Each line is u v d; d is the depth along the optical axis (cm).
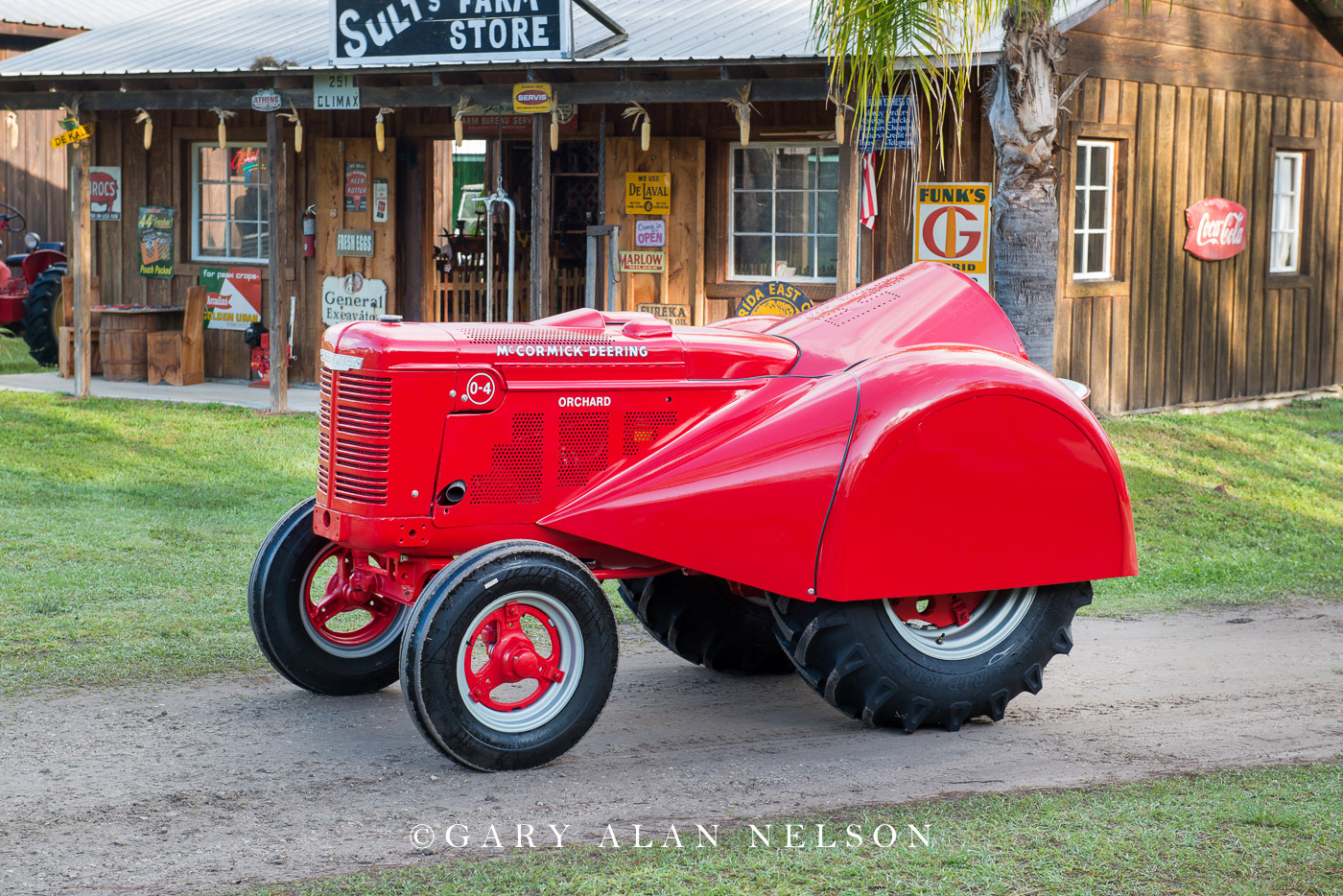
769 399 486
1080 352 1170
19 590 655
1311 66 1353
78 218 1296
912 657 479
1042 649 500
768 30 1077
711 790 426
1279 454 1102
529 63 1046
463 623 429
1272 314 1359
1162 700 536
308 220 1378
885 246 1141
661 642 575
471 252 1417
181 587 675
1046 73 770
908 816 395
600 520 460
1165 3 1188
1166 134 1214
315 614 523
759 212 1219
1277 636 642
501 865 360
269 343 1370
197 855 370
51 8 2075
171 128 1434
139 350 1415
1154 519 895
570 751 467
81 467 973
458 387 453
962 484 474
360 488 456
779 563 464
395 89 1127
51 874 357
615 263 1242
